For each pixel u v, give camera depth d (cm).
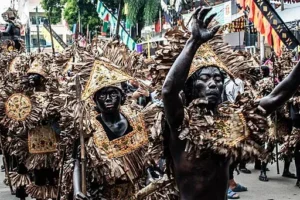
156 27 2509
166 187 382
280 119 812
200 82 316
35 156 645
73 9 2877
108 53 454
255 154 316
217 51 344
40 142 641
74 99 436
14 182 701
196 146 312
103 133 431
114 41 465
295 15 1352
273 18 941
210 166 319
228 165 328
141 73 450
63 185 443
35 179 649
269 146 338
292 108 775
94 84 432
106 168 423
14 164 754
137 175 433
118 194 436
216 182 321
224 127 315
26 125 646
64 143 433
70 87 443
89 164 423
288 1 1446
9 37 1294
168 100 302
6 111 661
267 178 853
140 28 2680
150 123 439
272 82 773
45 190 642
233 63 346
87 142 423
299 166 795
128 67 451
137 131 438
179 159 323
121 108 447
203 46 332
